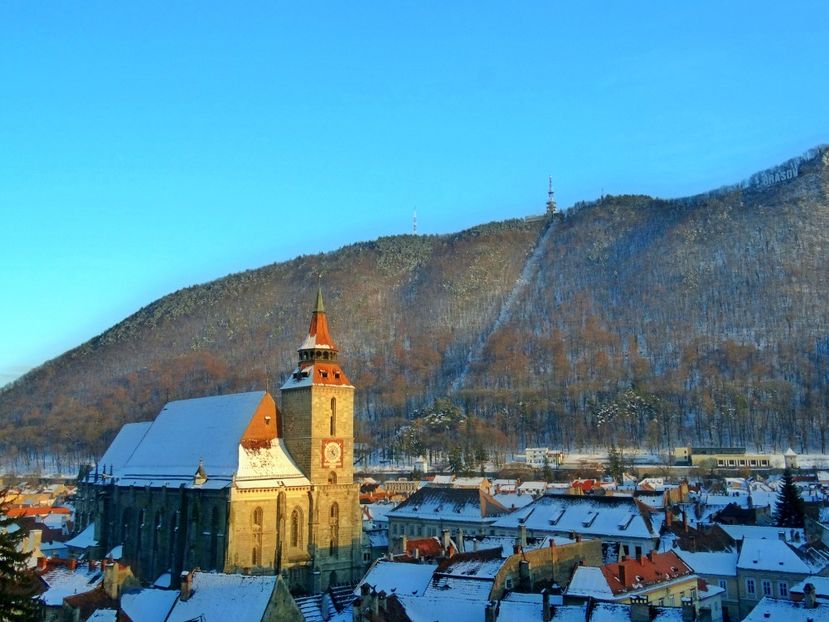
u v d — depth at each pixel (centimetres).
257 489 14888
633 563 11188
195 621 8869
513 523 16388
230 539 14400
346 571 15988
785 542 13100
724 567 13225
